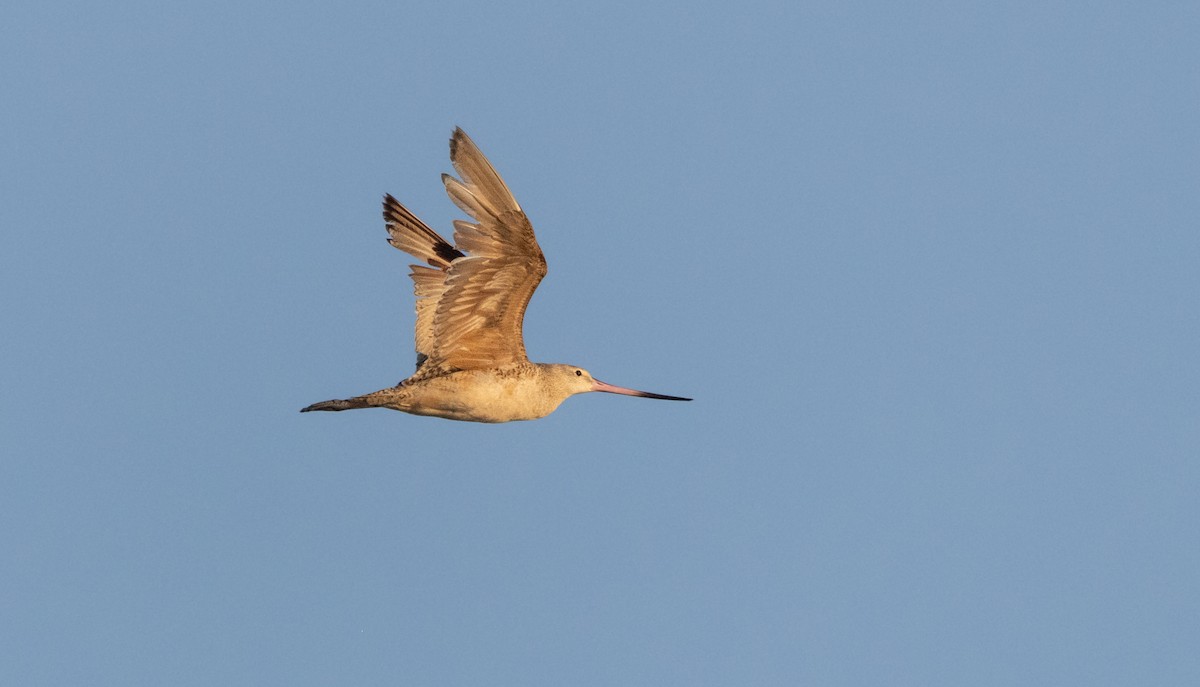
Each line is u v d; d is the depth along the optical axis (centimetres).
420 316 1973
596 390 1928
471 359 1775
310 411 1745
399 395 1745
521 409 1819
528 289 1728
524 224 1648
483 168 1642
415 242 2005
